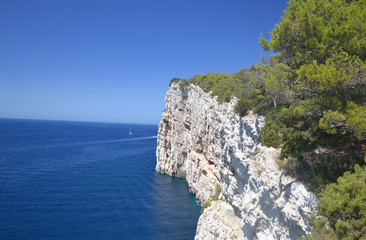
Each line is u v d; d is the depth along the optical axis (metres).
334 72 12.75
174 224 43.06
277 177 19.25
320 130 19.95
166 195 59.16
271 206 20.33
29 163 89.56
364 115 12.17
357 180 11.06
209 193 49.75
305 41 15.20
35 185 61.88
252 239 23.80
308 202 15.63
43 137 198.75
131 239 37.19
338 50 14.16
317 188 15.19
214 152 50.44
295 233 17.03
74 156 108.88
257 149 25.00
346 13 13.64
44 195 54.59
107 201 52.84
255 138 25.81
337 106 14.03
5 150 118.56
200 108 59.03
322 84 13.31
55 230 38.66
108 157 109.31
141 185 66.44
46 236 36.66
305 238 11.59
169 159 80.69
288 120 21.66
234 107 31.53
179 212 48.72
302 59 16.84
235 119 31.00
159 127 84.31
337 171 14.70
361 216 10.02
